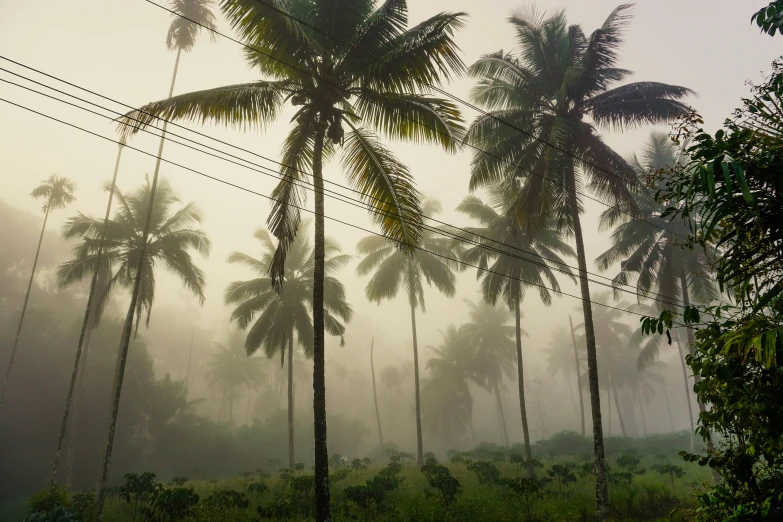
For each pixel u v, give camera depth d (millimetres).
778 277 3713
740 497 3961
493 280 22750
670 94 14555
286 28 9578
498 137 15711
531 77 15883
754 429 3869
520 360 21594
